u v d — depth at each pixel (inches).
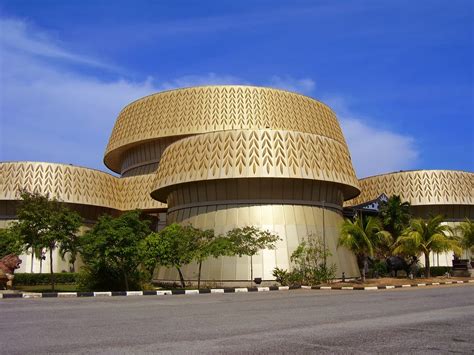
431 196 2539.4
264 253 1659.7
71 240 1371.8
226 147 1713.8
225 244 1451.8
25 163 2169.0
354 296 1050.1
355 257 1899.6
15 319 610.9
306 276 1590.8
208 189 1771.7
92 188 2301.9
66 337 458.6
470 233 2087.8
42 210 1348.4
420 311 698.8
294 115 2304.4
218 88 2272.4
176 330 502.9
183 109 2276.1
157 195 2069.4
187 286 1683.1
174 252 1378.0
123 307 791.7
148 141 2401.6
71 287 1646.2
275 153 1690.5
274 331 493.0
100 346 409.7
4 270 1250.6
